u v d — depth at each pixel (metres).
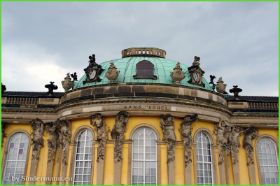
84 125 42.19
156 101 40.22
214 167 41.44
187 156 39.47
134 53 51.81
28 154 46.38
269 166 47.12
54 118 47.09
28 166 45.78
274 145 48.06
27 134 47.56
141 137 40.28
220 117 43.84
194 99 41.69
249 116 47.72
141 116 40.56
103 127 40.47
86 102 41.59
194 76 44.91
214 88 51.34
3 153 46.62
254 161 46.53
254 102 50.28
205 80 48.91
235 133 46.50
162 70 45.41
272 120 47.88
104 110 40.72
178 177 38.91
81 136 42.38
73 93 44.16
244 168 45.91
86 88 43.06
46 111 47.16
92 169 39.75
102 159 39.38
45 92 53.38
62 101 45.94
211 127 43.09
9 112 47.56
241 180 45.25
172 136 39.56
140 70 44.53
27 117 47.34
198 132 42.00
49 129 46.25
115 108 40.50
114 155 39.09
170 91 41.31
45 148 46.22
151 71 44.44
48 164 44.06
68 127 42.72
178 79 42.69
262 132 48.22
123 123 39.75
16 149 47.16
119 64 47.22
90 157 40.94
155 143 39.94
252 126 47.28
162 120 40.00
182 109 40.88
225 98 48.25
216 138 42.69
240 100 49.84
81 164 41.16
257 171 46.28
